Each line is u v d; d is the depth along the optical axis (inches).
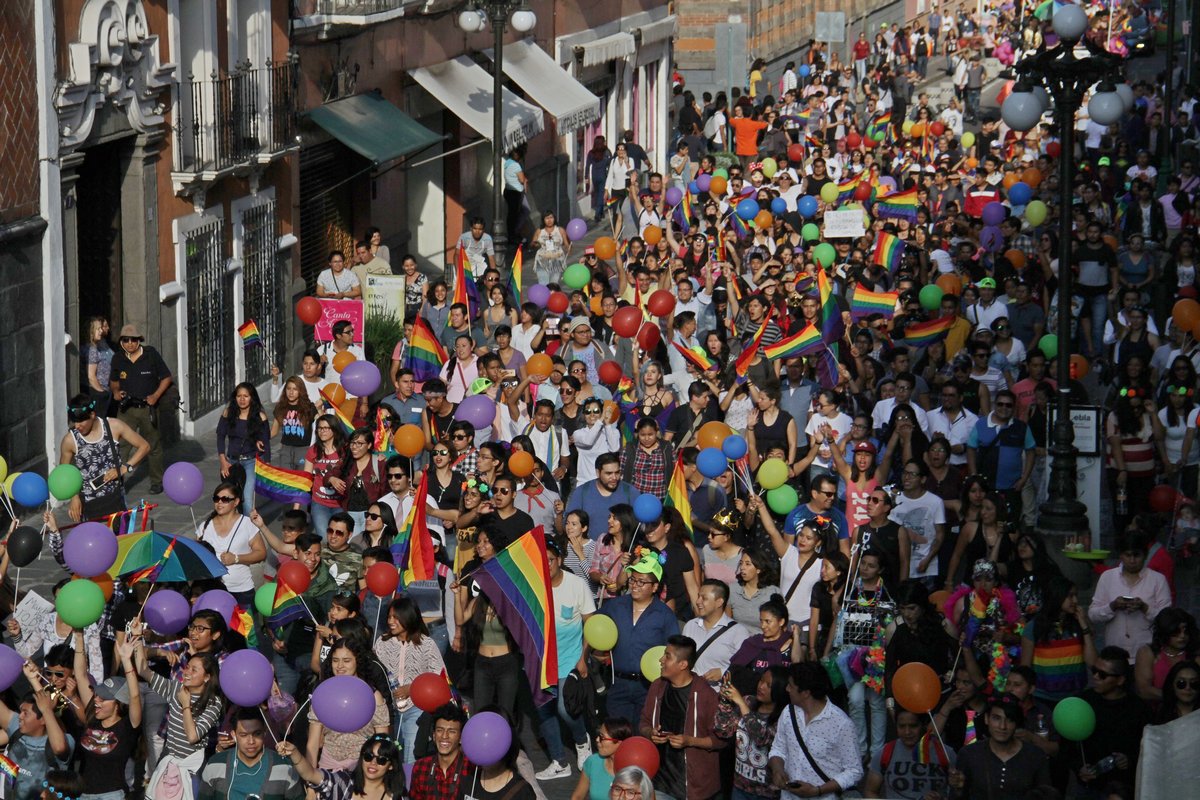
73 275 1104.2
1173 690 629.9
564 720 720.3
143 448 914.1
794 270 1454.2
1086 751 639.1
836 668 694.5
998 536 836.6
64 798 599.2
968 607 715.4
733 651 689.0
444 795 575.5
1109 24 3890.3
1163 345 1203.9
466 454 904.3
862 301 1328.7
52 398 1075.3
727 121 2554.1
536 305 1234.0
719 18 3351.4
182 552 729.6
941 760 625.0
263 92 1343.5
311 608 746.8
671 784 640.4
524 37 2169.0
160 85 1184.8
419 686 614.2
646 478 914.1
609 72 2583.7
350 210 1699.1
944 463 930.1
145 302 1182.9
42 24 1042.7
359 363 984.3
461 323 1229.1
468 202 1987.0
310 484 922.1
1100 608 769.6
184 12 1254.9
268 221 1392.7
